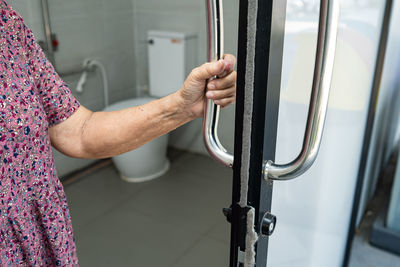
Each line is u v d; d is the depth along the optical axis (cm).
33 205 68
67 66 216
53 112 72
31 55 68
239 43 41
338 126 100
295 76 61
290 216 81
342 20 85
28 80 65
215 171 249
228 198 219
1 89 60
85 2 219
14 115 61
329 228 116
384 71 154
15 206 64
